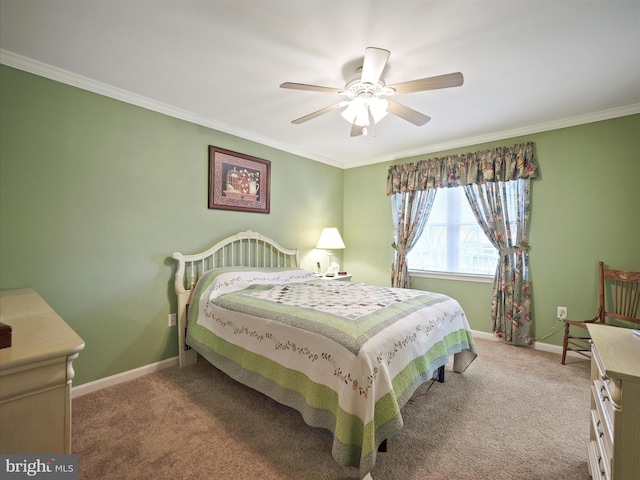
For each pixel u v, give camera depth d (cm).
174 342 268
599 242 279
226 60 193
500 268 323
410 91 182
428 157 381
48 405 82
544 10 149
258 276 287
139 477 141
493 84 222
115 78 216
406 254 392
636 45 176
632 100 250
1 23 157
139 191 247
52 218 204
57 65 199
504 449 160
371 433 128
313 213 416
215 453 157
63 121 208
